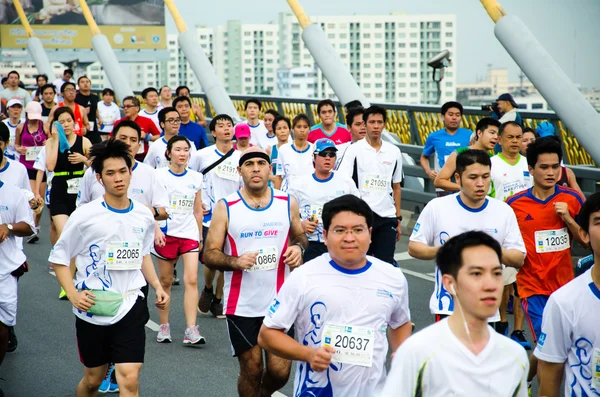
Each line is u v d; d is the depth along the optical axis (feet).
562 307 13.85
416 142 52.80
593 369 13.76
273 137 46.32
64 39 154.81
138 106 45.62
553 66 37.52
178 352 26.23
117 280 18.95
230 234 19.60
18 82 65.36
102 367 19.11
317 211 26.53
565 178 27.43
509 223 20.13
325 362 13.92
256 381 19.24
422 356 11.41
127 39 157.58
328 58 53.01
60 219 33.09
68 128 32.89
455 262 11.49
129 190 25.18
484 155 19.88
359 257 14.42
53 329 29.12
